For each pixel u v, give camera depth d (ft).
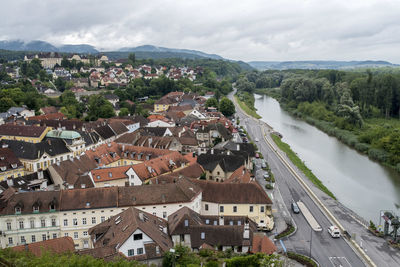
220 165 437.58
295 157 592.60
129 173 395.75
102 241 258.78
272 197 417.90
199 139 653.30
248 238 275.59
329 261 284.82
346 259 288.51
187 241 278.26
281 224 348.79
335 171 544.21
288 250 299.58
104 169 393.70
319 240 319.47
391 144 593.83
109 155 483.51
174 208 321.93
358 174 529.86
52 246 241.55
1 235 291.79
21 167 439.63
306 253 295.89
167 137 562.66
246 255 261.24
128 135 581.12
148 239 245.04
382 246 308.60
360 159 607.78
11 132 572.92
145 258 239.30
